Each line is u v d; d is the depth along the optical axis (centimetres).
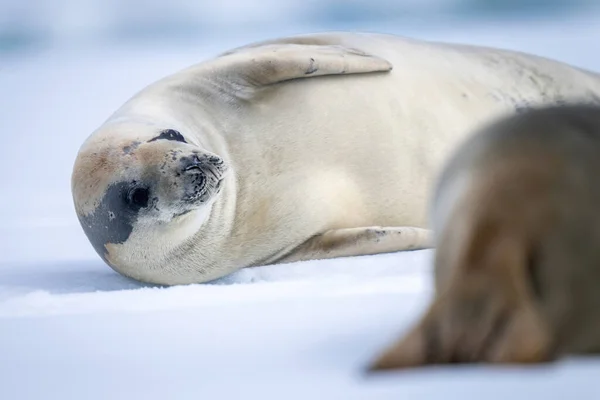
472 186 1306
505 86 3259
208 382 1344
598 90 3422
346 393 1216
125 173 2648
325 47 3136
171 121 2838
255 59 3020
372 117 3009
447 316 1236
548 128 1341
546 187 1262
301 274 2709
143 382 1378
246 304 2023
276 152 2927
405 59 3191
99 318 1961
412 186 3020
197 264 2784
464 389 1172
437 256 1355
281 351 1502
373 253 2867
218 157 2641
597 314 1255
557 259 1234
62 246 3559
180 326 1795
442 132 3075
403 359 1228
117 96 7762
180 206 2606
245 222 2853
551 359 1230
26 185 5222
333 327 1673
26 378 1459
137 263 2741
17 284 2762
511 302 1215
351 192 2964
